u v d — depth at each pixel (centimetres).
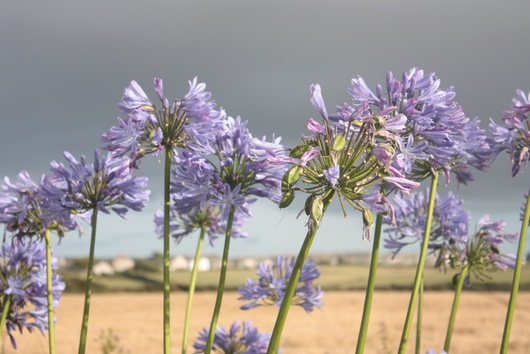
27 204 177
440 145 159
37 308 194
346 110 147
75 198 166
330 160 140
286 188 139
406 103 156
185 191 163
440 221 209
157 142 160
